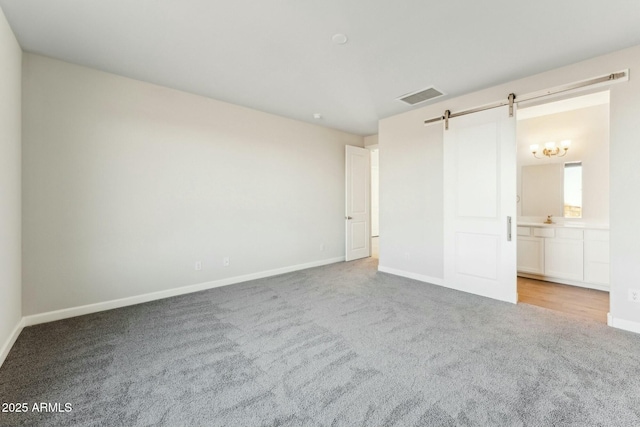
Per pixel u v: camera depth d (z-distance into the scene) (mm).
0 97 1934
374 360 2002
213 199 3740
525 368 1895
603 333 2396
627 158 2426
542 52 2516
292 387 1708
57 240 2699
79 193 2807
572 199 4098
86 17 2059
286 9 1962
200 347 2180
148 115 3207
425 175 3971
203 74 2986
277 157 4414
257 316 2791
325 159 5117
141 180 3176
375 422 1433
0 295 1936
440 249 3834
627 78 2414
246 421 1443
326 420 1448
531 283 3932
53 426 1405
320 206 5059
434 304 3109
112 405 1553
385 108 4023
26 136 2533
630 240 2434
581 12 1980
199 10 1978
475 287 3453
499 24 2119
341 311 2914
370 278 4191
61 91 2699
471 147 3436
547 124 4305
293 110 4141
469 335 2375
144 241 3205
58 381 1755
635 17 2029
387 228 4492
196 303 3154
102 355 2059
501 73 2932
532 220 4449
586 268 3652
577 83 2678
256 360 2004
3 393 1642
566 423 1418
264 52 2539
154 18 2068
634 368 1884
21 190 2502
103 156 2938
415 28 2172
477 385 1722
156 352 2104
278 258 4465
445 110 3703
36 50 2514
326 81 3143
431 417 1466
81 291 2828
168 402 1578
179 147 3441
